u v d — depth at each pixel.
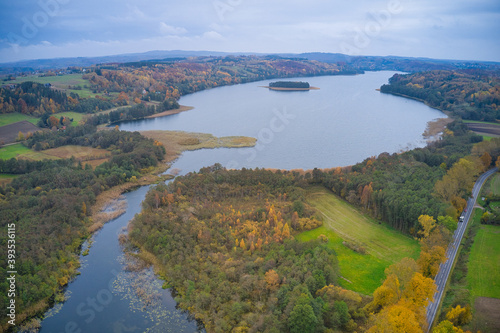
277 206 150.12
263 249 115.25
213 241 122.31
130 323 94.19
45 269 110.31
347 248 121.00
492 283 91.88
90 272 116.56
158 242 123.50
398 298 84.69
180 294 103.50
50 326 94.00
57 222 132.62
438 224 116.94
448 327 70.38
